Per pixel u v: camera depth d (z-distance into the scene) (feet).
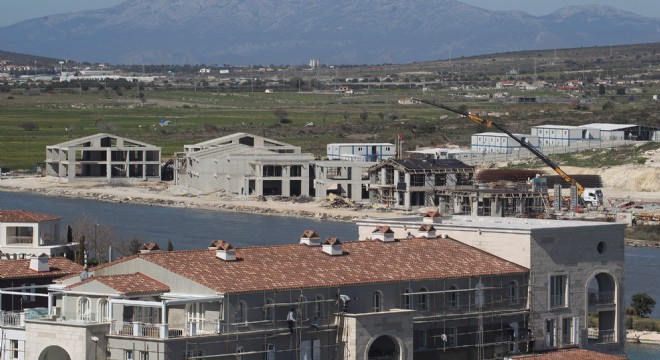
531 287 518.37
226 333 434.71
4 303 502.38
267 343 444.96
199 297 429.38
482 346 501.56
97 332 431.84
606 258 542.98
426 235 531.09
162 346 420.36
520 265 519.60
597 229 539.29
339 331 459.73
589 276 537.24
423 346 488.02
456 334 497.46
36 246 633.61
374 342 465.88
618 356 516.73
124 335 428.97
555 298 528.22
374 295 474.90
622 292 550.36
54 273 515.50
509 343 511.81
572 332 531.09
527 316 517.96
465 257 513.86
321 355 458.09
